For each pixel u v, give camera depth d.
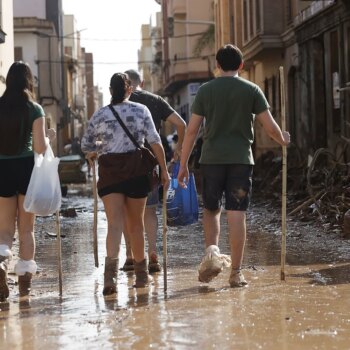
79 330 8.46
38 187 10.57
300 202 22.62
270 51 42.59
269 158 36.91
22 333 8.45
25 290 11.07
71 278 12.25
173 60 78.88
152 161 11.09
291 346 7.61
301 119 36.28
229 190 10.85
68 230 20.59
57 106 88.69
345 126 29.91
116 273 10.80
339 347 7.57
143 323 8.65
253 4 45.16
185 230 19.19
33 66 80.56
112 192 10.89
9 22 39.31
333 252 14.41
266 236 17.53
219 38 61.56
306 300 9.77
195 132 11.03
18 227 11.24
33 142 10.81
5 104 10.83
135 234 11.20
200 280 10.81
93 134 11.22
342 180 20.66
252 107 10.89
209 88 10.89
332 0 29.86
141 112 11.10
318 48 34.53
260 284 11.03
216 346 7.62
